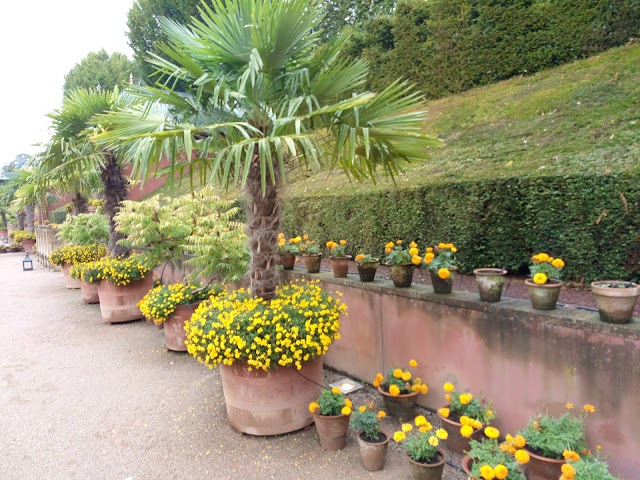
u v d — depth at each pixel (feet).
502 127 19.19
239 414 9.09
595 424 6.81
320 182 22.09
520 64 24.76
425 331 9.63
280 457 8.23
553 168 12.59
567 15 23.08
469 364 8.73
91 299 23.68
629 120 14.42
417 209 13.25
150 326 18.84
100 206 31.78
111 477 7.80
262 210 9.71
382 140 8.71
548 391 7.42
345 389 11.02
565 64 23.24
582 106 17.39
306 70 8.89
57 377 13.01
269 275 9.86
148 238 17.74
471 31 26.86
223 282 16.26
